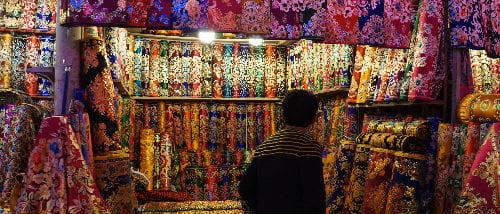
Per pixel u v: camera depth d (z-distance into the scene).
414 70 2.86
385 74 3.40
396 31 2.63
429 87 2.82
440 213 2.68
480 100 2.51
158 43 5.57
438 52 2.84
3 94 2.32
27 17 4.57
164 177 5.18
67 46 2.33
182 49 5.67
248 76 5.86
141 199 4.17
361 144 3.58
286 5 2.35
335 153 4.36
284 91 5.91
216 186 5.61
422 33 2.81
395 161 2.96
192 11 2.21
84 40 2.42
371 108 4.20
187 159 5.57
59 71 2.32
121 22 2.09
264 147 2.57
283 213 2.38
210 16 2.23
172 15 2.19
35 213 1.82
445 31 2.85
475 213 2.19
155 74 5.52
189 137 5.66
